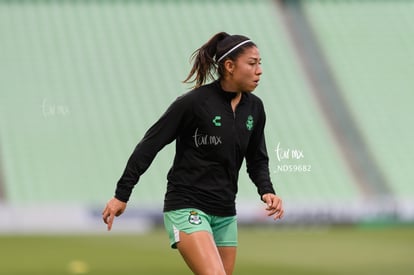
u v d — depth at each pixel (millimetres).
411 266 52156
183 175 21703
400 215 84812
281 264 52938
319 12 126312
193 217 21281
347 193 95562
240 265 52312
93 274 47844
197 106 21234
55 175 93938
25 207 79375
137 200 90188
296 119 106875
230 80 21531
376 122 107750
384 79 115625
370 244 66250
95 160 96688
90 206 80438
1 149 97188
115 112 104125
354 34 123062
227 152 21531
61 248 63094
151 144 21281
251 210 81875
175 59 114062
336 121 107438
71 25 118062
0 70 108500
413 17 127688
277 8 125938
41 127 101188
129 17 121000
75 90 106688
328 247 63969
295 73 114875
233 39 21438
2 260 55125
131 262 53875
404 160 102062
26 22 117375
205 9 124375
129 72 110875
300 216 82938
